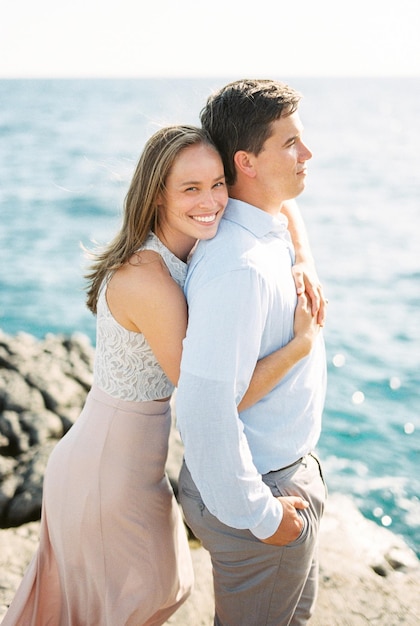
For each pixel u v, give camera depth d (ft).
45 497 7.14
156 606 7.06
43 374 19.03
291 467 6.42
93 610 7.04
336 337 31.14
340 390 25.71
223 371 5.59
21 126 134.31
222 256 5.85
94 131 127.34
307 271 6.69
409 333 31.50
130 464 6.68
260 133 6.14
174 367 6.36
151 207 6.26
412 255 45.65
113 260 6.47
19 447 15.16
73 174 85.35
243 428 5.93
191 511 6.62
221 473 5.73
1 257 47.80
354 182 76.02
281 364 6.07
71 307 37.76
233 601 6.64
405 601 9.29
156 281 6.26
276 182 6.30
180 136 6.07
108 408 6.71
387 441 21.71
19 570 9.87
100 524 6.72
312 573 7.03
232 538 6.35
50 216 60.95
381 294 37.40
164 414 6.93
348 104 197.16
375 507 17.95
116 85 303.68
